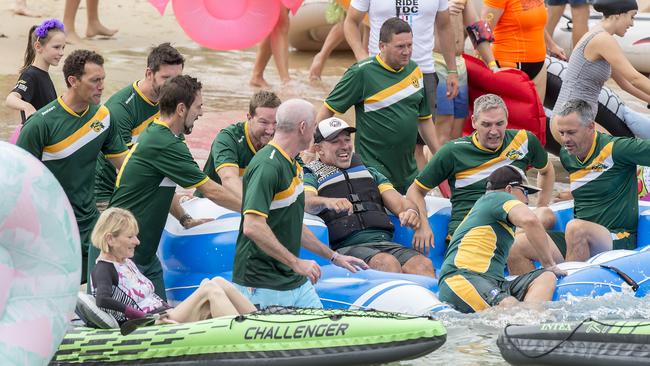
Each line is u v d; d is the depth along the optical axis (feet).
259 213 68.08
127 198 74.64
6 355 51.78
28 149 78.02
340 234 83.87
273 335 65.16
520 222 73.31
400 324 65.36
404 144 90.94
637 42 161.99
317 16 168.55
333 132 84.12
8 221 52.80
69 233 55.06
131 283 68.90
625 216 85.35
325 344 65.10
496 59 118.42
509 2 115.55
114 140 82.07
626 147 83.20
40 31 95.45
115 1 201.57
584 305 72.74
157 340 65.10
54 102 78.79
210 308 68.54
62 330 54.75
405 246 86.99
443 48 102.73
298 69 160.15
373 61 90.02
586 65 101.04
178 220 82.28
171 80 74.18
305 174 85.10
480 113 84.89
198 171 74.64
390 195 85.81
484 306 73.05
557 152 116.06
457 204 86.84
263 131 81.30
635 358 63.21
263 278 70.95
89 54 77.71
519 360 66.33
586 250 83.76
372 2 99.96
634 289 74.79
